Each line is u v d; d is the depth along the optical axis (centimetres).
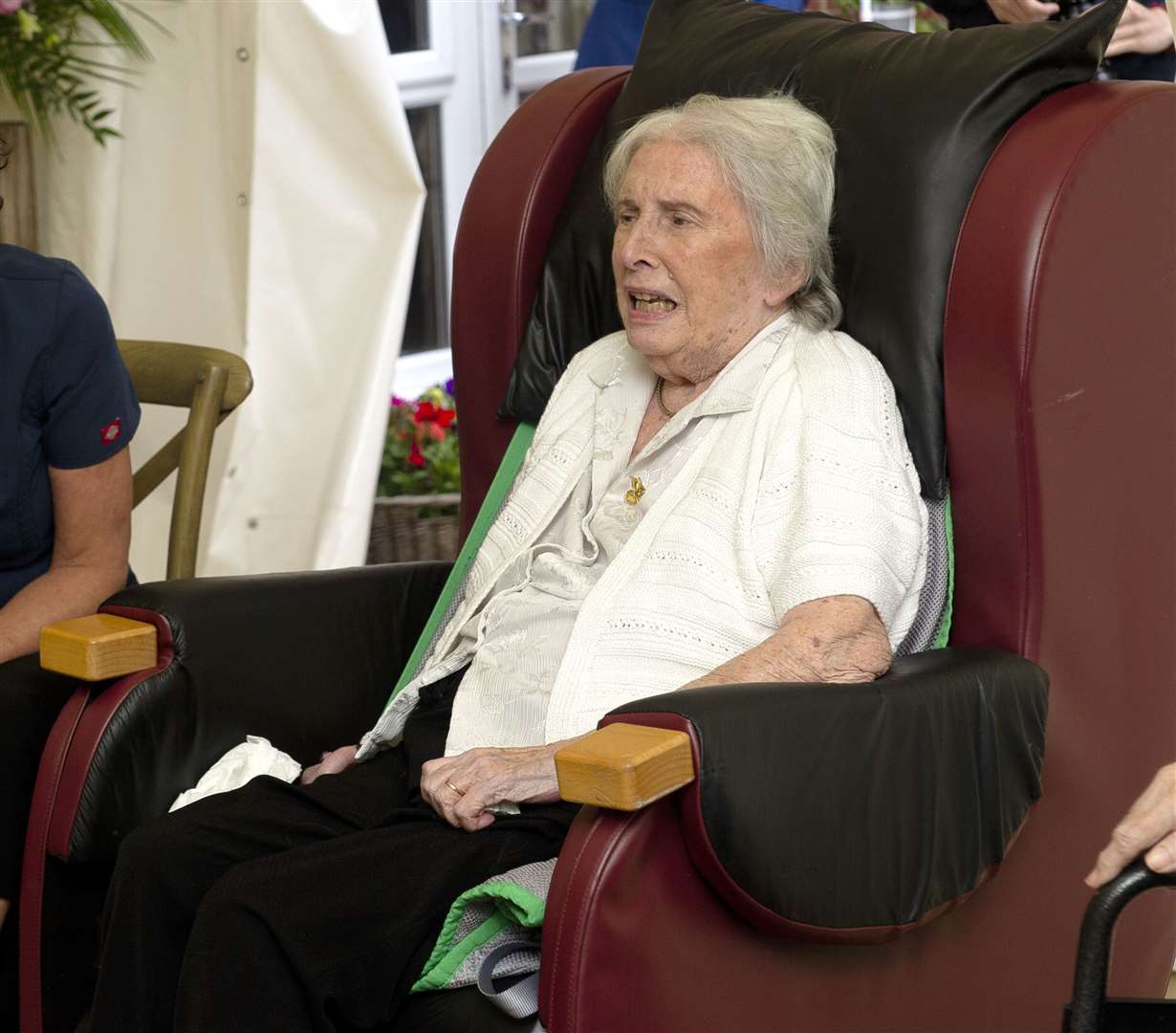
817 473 228
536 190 286
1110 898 156
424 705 262
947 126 236
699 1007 198
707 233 241
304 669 265
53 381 262
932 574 235
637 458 253
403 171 395
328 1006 204
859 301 243
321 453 398
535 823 218
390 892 207
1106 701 236
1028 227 220
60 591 265
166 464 306
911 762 205
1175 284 234
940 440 233
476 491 297
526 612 249
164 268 397
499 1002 200
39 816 242
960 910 225
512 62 546
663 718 192
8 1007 258
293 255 392
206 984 204
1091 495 229
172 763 249
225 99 385
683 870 194
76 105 357
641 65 286
